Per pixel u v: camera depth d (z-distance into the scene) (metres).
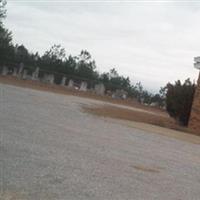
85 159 8.80
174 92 26.61
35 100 21.48
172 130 21.23
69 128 13.36
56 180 6.70
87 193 6.31
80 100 31.75
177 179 8.74
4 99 18.47
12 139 9.43
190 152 13.84
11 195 5.59
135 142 13.34
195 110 24.00
